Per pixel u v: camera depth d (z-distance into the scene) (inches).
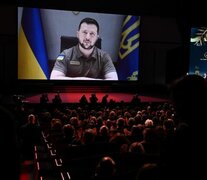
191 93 59.2
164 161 58.5
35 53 800.3
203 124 58.4
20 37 788.0
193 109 59.1
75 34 821.9
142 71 963.3
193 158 55.6
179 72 932.0
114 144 207.6
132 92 904.3
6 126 60.7
